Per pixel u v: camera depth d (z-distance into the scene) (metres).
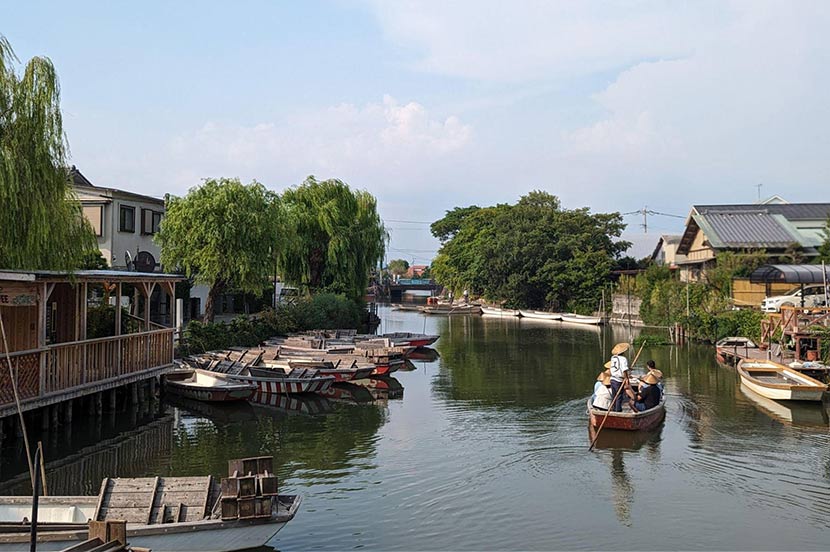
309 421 17.31
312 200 40.06
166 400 19.45
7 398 12.92
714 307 35.66
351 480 12.40
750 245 40.41
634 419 15.07
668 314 42.25
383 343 29.86
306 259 39.66
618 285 54.72
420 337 33.94
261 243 28.41
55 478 12.41
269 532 8.77
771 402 19.36
